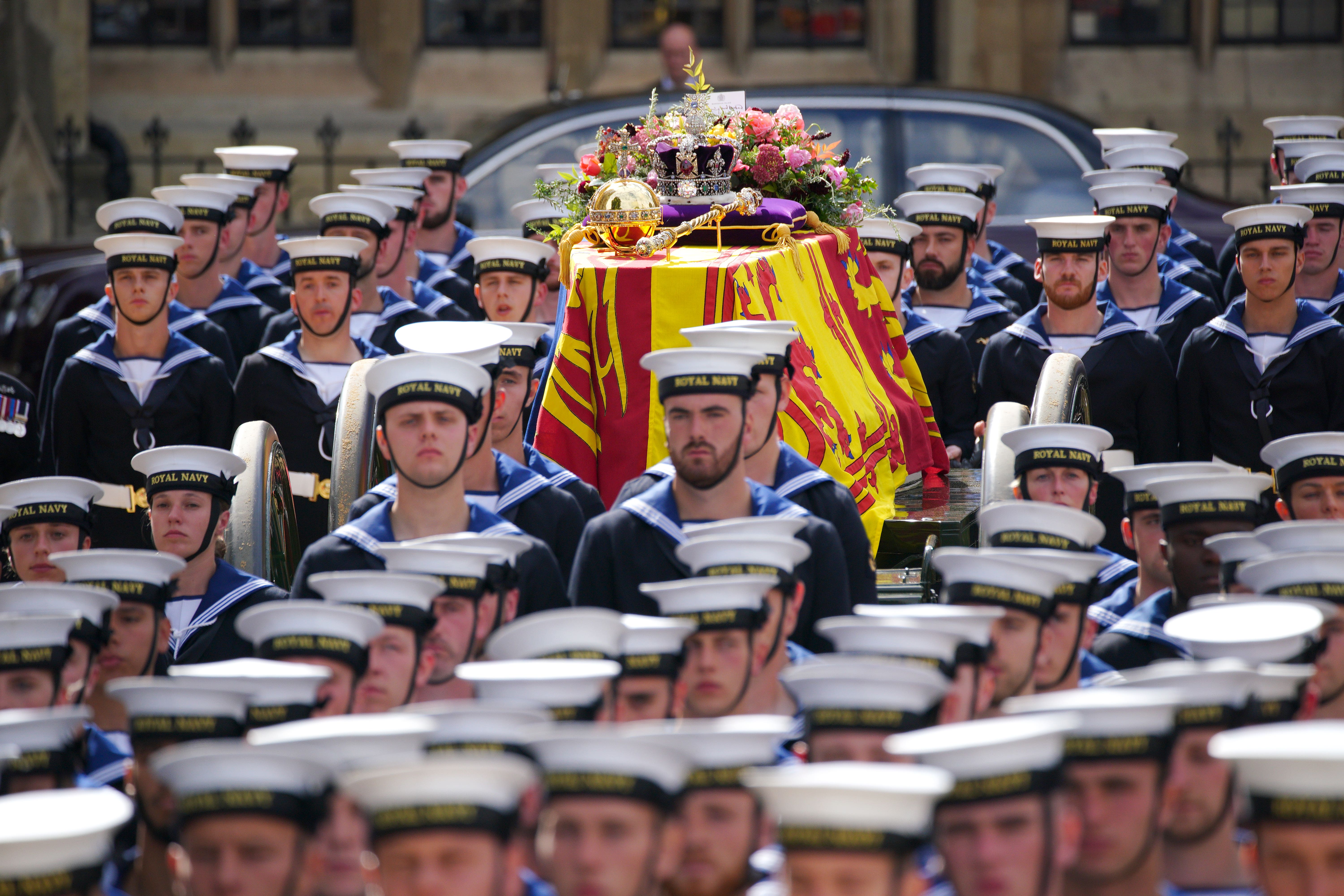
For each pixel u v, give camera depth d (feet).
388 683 53.06
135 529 100.48
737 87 157.07
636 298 81.00
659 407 80.43
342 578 53.21
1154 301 109.40
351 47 264.93
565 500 73.51
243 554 75.97
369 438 80.23
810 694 45.88
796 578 56.70
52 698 53.21
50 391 108.88
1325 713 53.62
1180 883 46.88
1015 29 261.03
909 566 84.64
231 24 263.29
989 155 153.07
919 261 115.85
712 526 57.47
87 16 253.44
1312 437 66.59
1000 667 53.16
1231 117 265.95
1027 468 69.51
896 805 38.83
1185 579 61.11
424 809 39.11
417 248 135.95
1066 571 54.19
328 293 97.30
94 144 253.44
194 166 259.19
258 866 41.37
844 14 263.49
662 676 49.83
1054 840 41.32
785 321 78.95
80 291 153.99
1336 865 39.60
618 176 95.25
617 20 263.90
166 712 47.62
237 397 99.25
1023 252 149.18
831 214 100.12
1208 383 99.60
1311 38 265.13
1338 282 110.42
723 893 44.06
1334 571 53.42
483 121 262.88
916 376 102.89
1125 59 265.13
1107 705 43.60
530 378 77.87
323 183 260.83
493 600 56.54
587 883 41.34
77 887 41.04
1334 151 129.90
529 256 102.73
